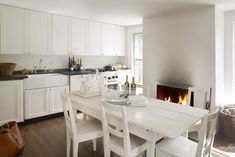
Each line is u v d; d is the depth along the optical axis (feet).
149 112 6.44
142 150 6.20
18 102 11.50
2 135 8.21
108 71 16.43
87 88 8.59
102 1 10.27
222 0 9.72
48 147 9.19
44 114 12.80
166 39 12.90
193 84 11.69
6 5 11.39
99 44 16.38
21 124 11.98
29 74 12.35
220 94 11.48
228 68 11.98
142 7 11.23
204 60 11.14
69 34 14.37
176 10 11.67
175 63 12.50
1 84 10.77
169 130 4.96
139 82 18.26
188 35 11.76
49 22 13.25
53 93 13.12
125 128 5.61
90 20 15.51
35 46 12.77
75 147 6.89
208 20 10.86
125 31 18.51
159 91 13.41
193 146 6.17
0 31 11.33
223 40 11.75
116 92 8.81
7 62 12.94
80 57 16.70
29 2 10.74
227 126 10.62
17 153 8.59
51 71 14.19
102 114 6.28
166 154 5.92
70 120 6.89
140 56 18.03
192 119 5.78
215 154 8.86
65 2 10.59
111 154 8.57
